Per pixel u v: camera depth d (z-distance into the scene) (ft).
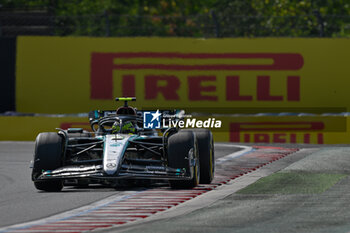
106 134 129.49
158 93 246.68
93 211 96.32
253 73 244.42
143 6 445.37
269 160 169.17
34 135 235.40
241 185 123.85
